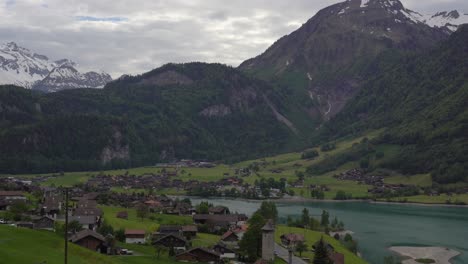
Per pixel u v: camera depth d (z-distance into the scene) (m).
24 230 134.88
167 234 175.75
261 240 158.75
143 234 168.62
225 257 161.50
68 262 110.38
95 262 121.31
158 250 149.62
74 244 132.38
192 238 185.12
